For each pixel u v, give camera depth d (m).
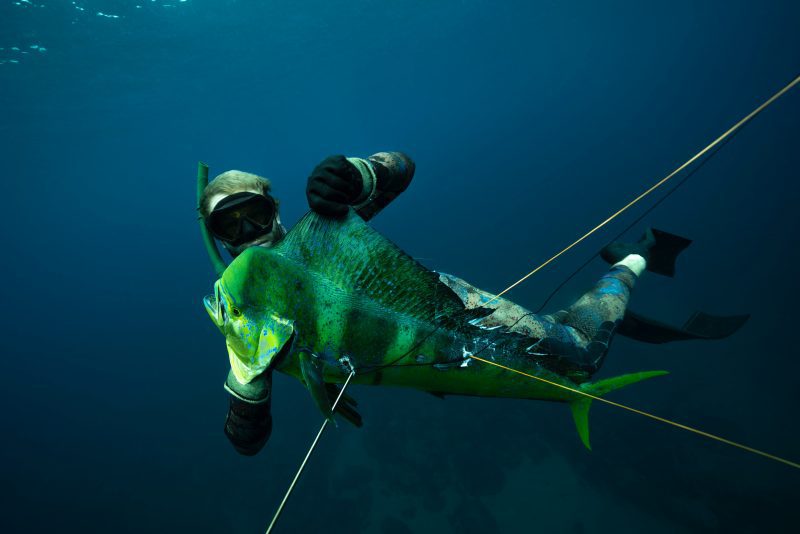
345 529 20.33
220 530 22.69
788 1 71.19
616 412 21.66
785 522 16.77
